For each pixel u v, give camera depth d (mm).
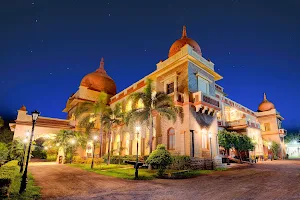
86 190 9406
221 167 19641
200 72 22109
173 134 20109
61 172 16031
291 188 9383
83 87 33688
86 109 25781
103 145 30812
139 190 9359
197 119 19641
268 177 12883
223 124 29578
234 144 23453
